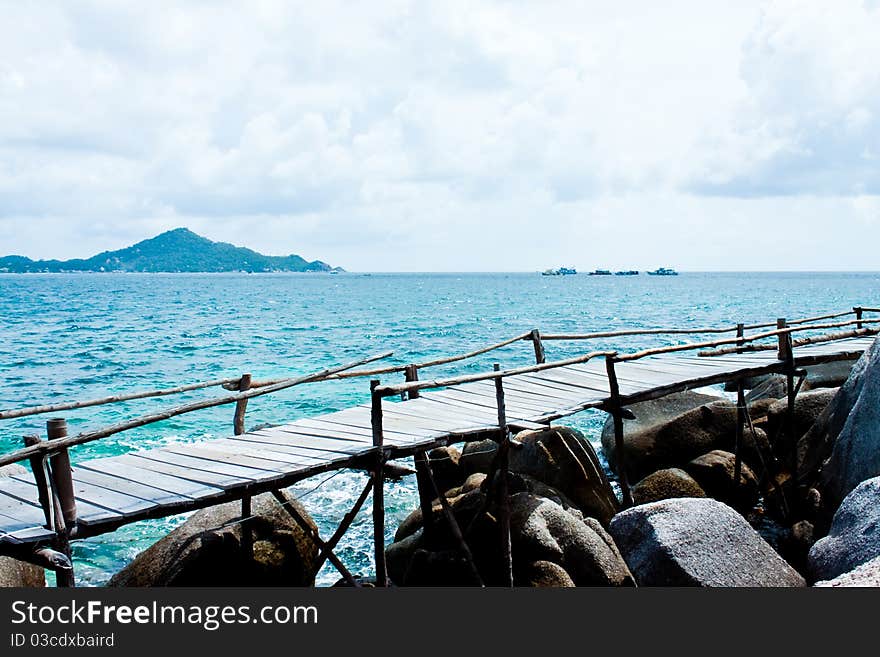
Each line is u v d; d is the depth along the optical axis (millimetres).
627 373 15234
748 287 165375
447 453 13906
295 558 10281
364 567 12492
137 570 9617
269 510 10414
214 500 8164
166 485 8469
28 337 49562
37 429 22375
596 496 12438
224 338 48531
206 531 9797
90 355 39750
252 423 22625
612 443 16969
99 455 18953
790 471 13906
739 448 13820
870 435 11359
